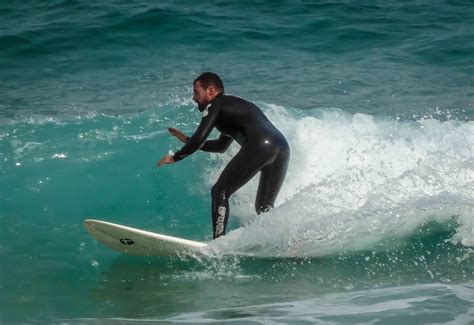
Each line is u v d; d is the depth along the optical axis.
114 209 24.52
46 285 19.56
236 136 23.14
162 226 23.89
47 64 42.69
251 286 19.64
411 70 42.59
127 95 37.12
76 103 35.75
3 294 18.88
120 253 21.75
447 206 22.67
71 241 22.31
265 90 38.31
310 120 28.47
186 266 21.08
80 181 25.23
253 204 24.67
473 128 29.48
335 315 16.58
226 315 17.06
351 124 31.03
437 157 24.86
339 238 21.88
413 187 23.25
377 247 22.17
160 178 25.84
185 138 23.36
